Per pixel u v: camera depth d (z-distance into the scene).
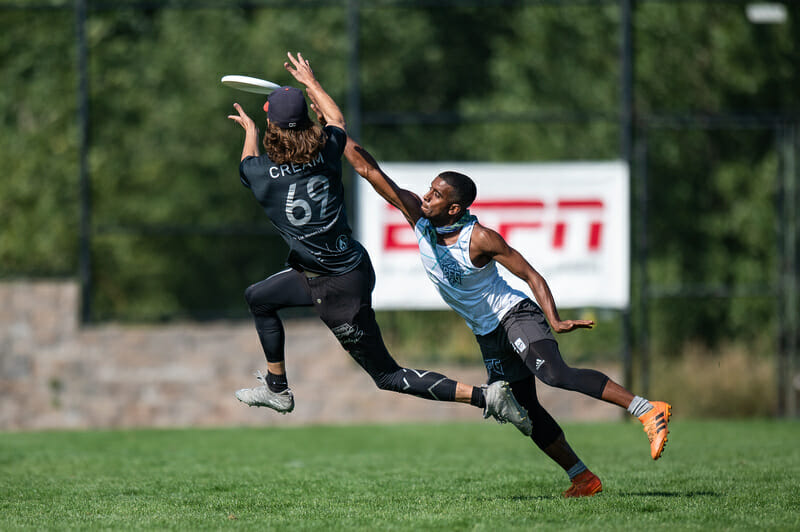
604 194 47.34
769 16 61.38
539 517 19.70
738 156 68.31
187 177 74.56
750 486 24.05
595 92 69.62
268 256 77.00
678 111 68.44
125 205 72.94
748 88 68.50
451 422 48.22
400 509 21.08
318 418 48.16
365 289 19.84
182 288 75.56
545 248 47.25
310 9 76.31
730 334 66.62
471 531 18.36
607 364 48.62
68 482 26.98
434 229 20.75
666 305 65.75
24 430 46.81
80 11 48.19
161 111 74.12
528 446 39.66
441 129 73.81
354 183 46.84
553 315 19.72
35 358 47.41
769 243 66.69
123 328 47.97
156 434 44.31
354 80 47.97
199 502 22.70
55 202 70.50
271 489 25.17
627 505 21.09
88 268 48.38
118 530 18.84
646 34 69.00
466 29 77.38
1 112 71.44
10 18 72.25
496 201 47.19
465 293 21.08
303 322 49.72
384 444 40.56
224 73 75.00
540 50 71.38
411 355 51.50
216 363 48.03
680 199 67.31
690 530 18.25
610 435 41.88
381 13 76.12
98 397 47.53
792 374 50.62
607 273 47.31
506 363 21.58
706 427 44.91
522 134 70.06
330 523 19.38
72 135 71.31
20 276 69.25
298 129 18.81
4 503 22.69
